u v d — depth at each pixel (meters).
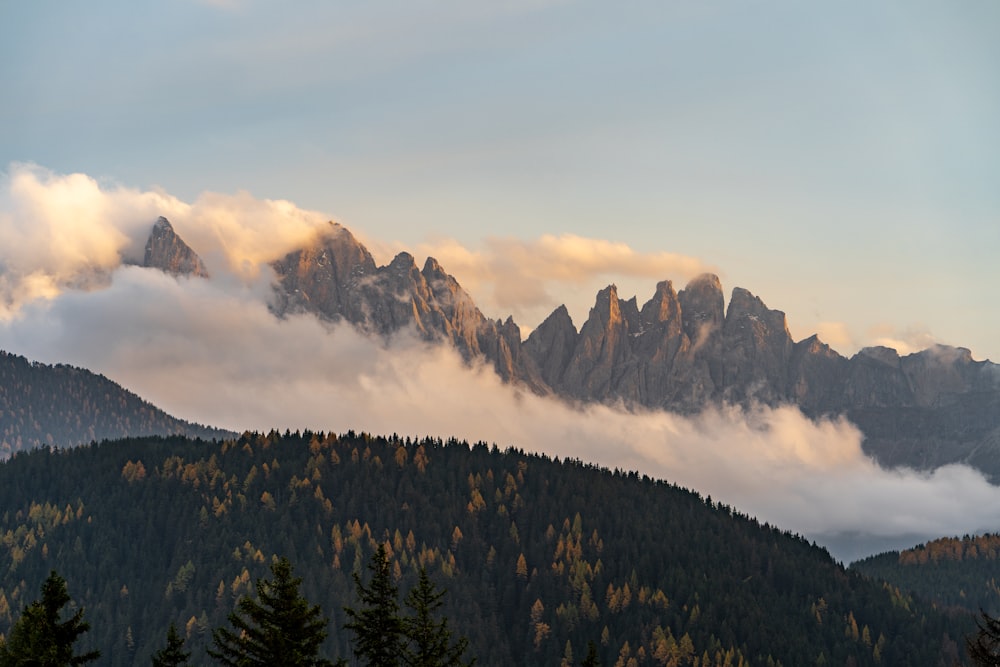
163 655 89.75
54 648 70.94
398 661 96.19
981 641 82.25
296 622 77.69
